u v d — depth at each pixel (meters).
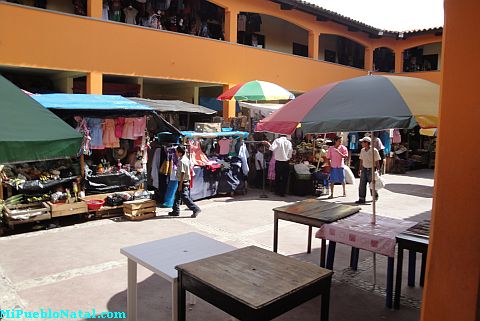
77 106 8.06
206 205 10.51
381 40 22.39
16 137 2.91
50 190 8.41
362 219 5.61
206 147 11.47
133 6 14.79
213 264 3.54
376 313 4.76
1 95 3.29
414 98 4.09
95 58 12.02
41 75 13.51
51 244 6.98
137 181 9.51
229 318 4.56
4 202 7.78
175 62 13.94
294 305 3.09
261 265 3.54
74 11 13.26
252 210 10.02
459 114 2.46
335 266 6.27
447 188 2.52
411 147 21.72
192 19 16.42
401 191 13.62
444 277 2.54
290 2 16.78
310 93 4.87
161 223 8.55
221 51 15.31
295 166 12.35
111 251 6.67
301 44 22.33
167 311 4.66
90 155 9.26
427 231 4.93
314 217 5.55
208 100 17.08
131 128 9.33
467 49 2.41
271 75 17.19
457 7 2.44
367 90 4.38
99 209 8.62
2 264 6.00
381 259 6.62
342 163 12.12
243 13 18.09
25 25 10.70
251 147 13.66
